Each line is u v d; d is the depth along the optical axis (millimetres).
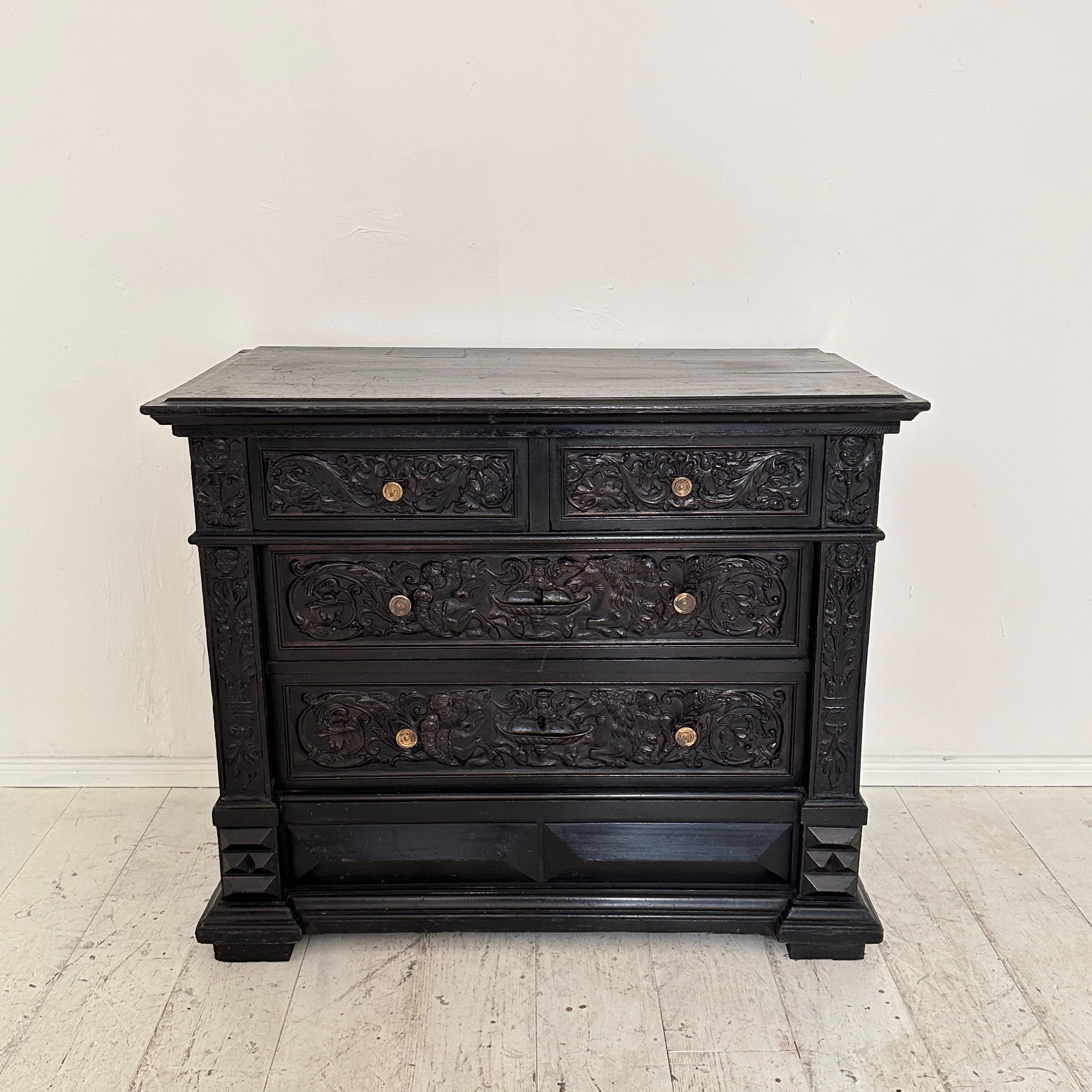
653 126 2312
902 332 2432
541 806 2096
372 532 1947
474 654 2031
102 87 2287
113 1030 1913
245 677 2012
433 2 2248
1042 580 2568
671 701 2062
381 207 2357
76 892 2289
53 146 2314
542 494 1928
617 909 2119
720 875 2139
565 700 2061
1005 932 2168
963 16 2256
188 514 2523
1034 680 2633
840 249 2383
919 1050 1873
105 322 2412
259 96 2295
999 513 2527
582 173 2340
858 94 2297
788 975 2059
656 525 1948
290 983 2035
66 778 2676
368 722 2068
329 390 1936
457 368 2152
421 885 2137
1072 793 2664
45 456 2482
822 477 1921
